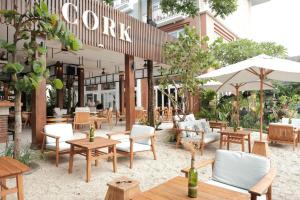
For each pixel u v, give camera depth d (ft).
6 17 13.19
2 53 27.04
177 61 24.62
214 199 6.20
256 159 8.52
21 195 8.29
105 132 29.76
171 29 47.39
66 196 10.82
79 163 15.80
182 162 16.46
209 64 24.79
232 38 54.54
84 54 30.58
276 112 34.83
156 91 50.62
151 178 13.33
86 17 21.71
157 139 24.79
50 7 19.04
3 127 21.18
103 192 11.29
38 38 15.26
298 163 16.40
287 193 11.32
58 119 26.68
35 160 16.14
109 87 61.26
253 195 6.47
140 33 28.19
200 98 37.32
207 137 19.92
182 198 6.25
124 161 16.56
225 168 9.04
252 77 19.85
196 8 34.06
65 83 41.45
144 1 56.24
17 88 12.73
